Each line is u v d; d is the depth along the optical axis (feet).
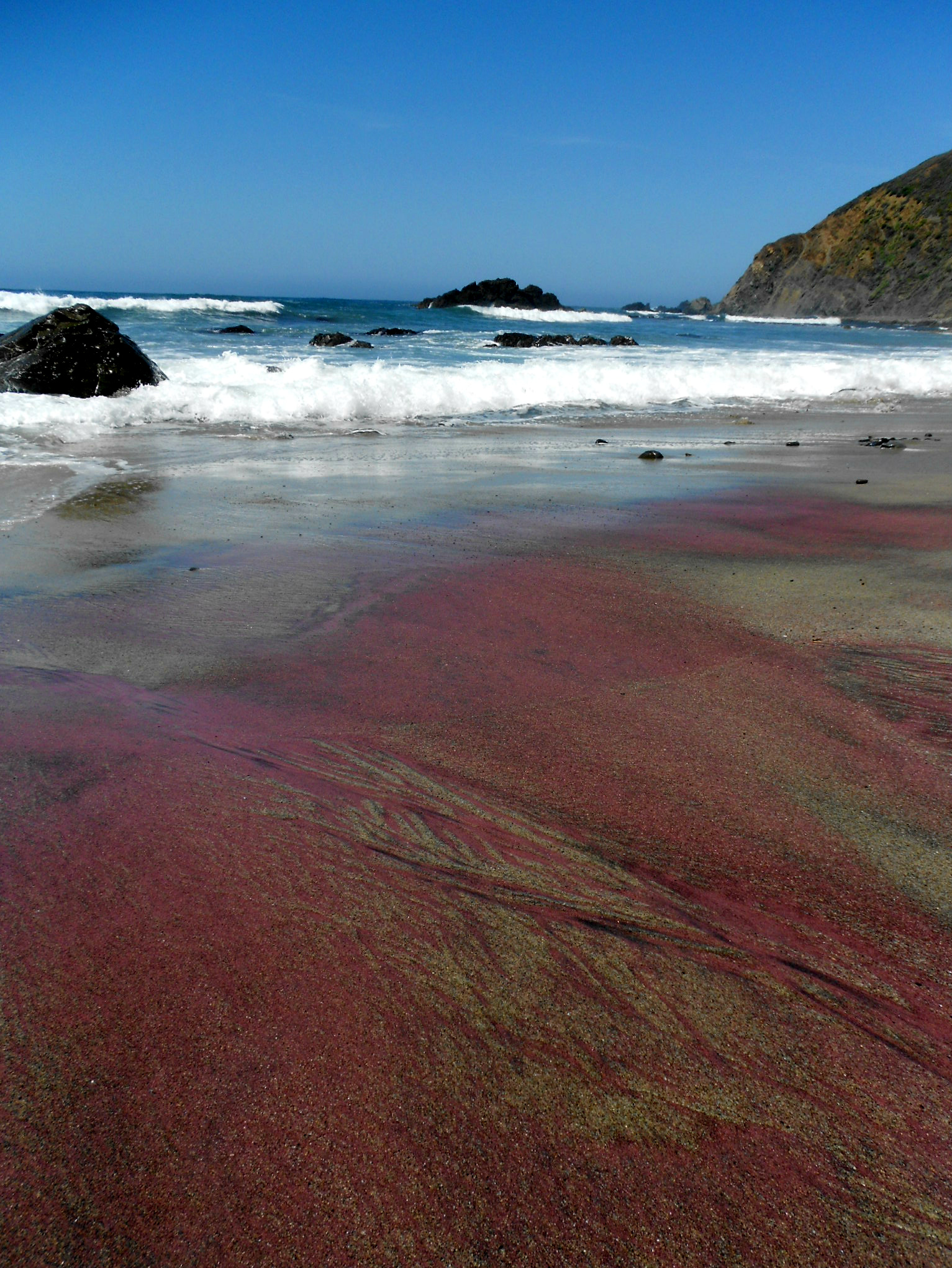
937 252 203.41
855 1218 4.08
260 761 8.29
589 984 5.52
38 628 11.73
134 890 6.32
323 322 113.29
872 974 5.69
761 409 40.29
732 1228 4.01
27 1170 4.19
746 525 18.34
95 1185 4.13
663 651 11.30
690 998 5.41
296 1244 3.89
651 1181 4.22
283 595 13.43
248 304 121.60
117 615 12.35
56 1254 3.82
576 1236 3.95
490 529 17.88
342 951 5.76
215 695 9.77
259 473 23.50
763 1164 4.33
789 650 11.30
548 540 16.97
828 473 24.48
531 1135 4.43
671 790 7.91
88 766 8.07
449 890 6.45
